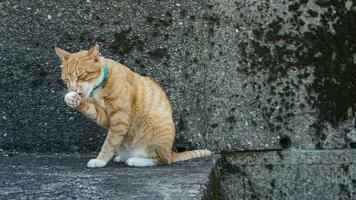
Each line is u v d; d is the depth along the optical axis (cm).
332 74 425
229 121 427
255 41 427
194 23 429
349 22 425
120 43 432
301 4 425
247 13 427
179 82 429
